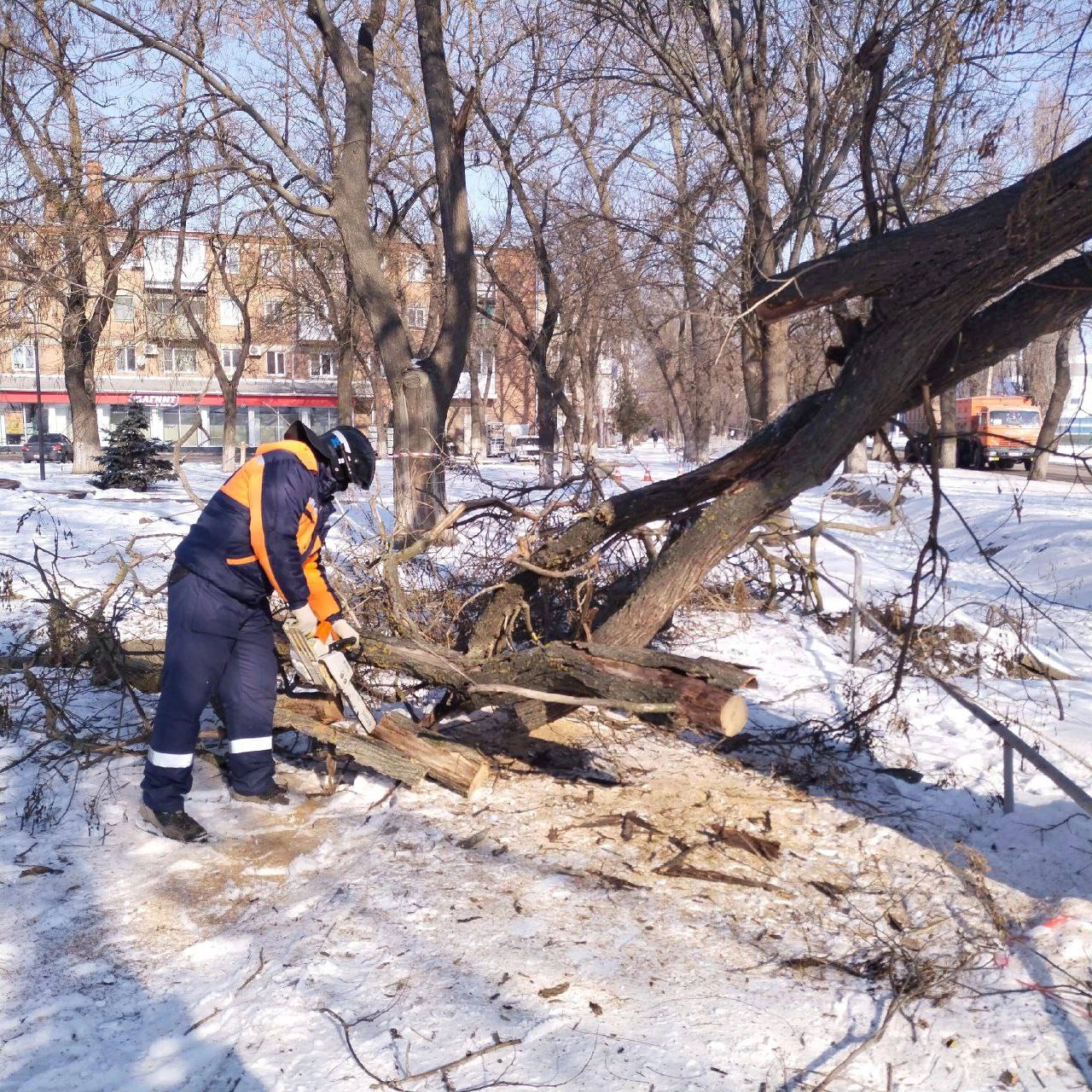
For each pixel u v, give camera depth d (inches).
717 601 362.3
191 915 145.6
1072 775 206.4
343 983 126.8
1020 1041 116.2
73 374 1088.8
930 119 217.0
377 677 231.5
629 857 164.4
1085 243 163.8
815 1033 118.0
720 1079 109.3
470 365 1774.1
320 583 180.5
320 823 176.6
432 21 491.2
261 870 159.3
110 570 395.2
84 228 537.3
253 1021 118.8
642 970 130.7
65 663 223.9
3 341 804.6
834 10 422.6
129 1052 115.0
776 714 247.1
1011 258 156.9
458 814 179.5
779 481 188.5
